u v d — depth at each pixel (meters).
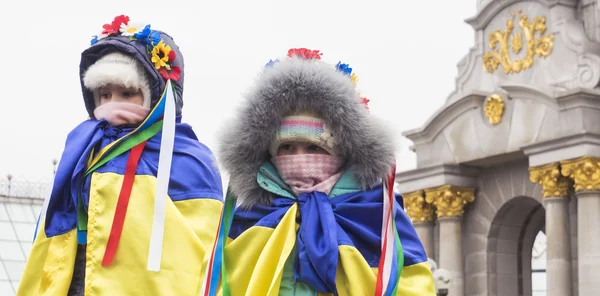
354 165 5.46
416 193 25.00
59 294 6.21
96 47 6.47
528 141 22.55
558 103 21.92
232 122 5.50
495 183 24.19
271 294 5.09
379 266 5.14
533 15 23.41
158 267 5.99
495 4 24.09
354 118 5.41
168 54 6.53
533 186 23.31
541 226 24.50
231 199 5.50
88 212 6.23
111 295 6.05
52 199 6.31
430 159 24.86
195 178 6.41
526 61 23.39
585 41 22.44
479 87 24.48
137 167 6.36
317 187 5.41
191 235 6.19
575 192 21.70
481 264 24.23
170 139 6.27
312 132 5.46
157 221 6.07
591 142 21.44
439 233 24.78
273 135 5.50
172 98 6.40
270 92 5.46
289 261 5.30
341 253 5.21
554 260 21.91
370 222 5.39
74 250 6.30
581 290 21.20
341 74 5.53
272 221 5.35
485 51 24.44
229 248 5.37
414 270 5.34
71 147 6.37
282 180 5.51
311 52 5.70
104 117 6.47
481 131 23.73
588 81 22.06
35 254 6.34
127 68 6.40
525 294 24.44
